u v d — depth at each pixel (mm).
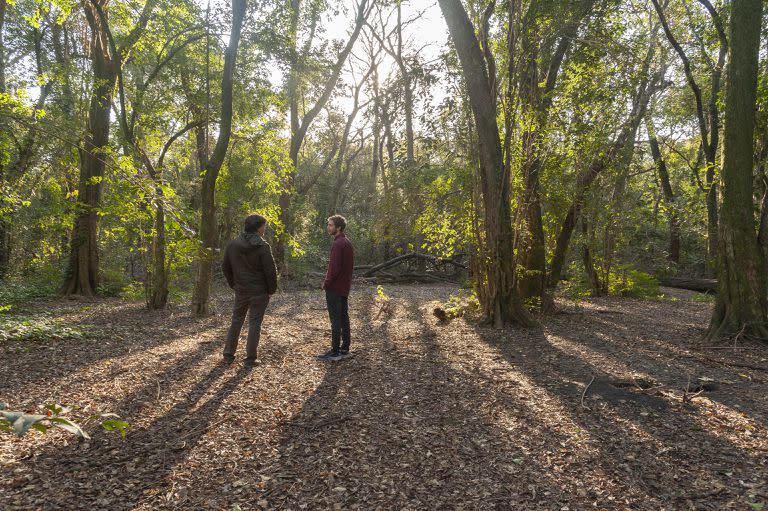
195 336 7102
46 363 5105
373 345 6645
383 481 2801
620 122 9359
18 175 14305
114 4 12180
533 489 2707
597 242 13719
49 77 13008
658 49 12852
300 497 2613
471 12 8008
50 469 2793
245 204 10609
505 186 7844
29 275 17062
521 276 8391
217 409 3902
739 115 6617
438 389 4559
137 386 4406
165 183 4773
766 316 6668
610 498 2600
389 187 10328
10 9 15016
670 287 18766
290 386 4598
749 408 3943
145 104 10047
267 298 5398
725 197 6844
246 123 10219
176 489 2648
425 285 19797
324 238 25922
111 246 17391
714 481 2750
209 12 8781
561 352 6203
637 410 3930
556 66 9070
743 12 6508
